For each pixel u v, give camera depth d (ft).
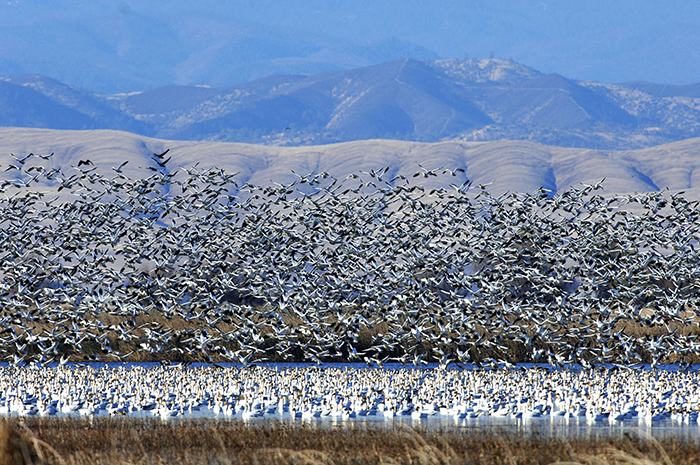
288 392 174.29
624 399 165.58
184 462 101.19
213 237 190.80
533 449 108.06
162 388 176.55
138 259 184.34
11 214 184.85
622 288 184.96
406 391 175.32
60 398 165.37
